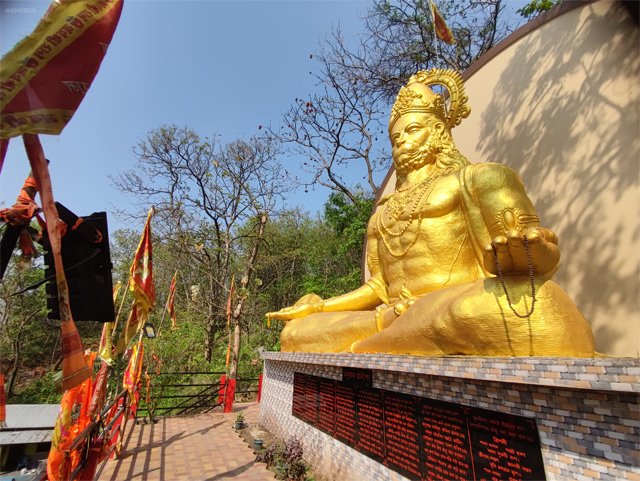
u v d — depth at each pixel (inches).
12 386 832.9
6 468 315.9
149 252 259.8
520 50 288.7
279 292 1080.8
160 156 811.4
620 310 198.5
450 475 144.3
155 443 332.5
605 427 103.6
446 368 142.2
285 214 1049.5
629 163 205.8
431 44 637.9
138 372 375.9
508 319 141.3
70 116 109.8
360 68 709.9
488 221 200.7
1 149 102.1
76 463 182.5
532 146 264.5
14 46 103.5
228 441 338.3
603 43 228.4
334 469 222.2
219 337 857.5
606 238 210.4
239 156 821.2
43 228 131.0
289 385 311.1
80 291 146.1
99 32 111.5
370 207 706.8
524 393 124.0
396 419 176.7
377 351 205.5
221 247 864.3
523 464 120.2
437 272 226.7
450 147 267.4
